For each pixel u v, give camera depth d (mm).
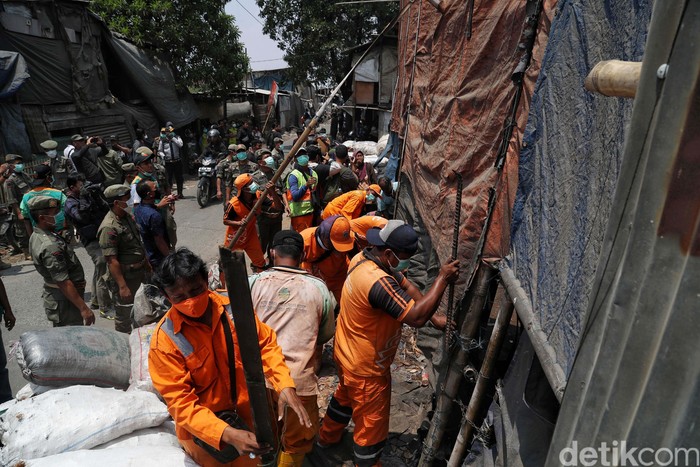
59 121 12078
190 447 2309
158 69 16078
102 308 5668
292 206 6316
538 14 2137
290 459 2939
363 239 4309
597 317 758
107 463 2240
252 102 27422
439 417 2834
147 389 2922
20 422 2443
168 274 1957
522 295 1882
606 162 1292
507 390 2158
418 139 4711
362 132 16953
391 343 2898
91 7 15773
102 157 9844
